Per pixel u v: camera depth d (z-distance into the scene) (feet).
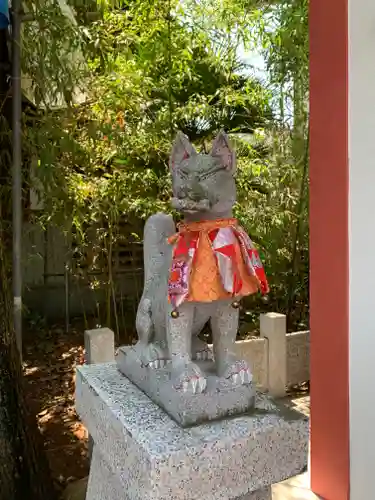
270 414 4.31
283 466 4.14
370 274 6.34
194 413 4.06
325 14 6.77
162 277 4.71
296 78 12.69
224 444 3.79
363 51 6.26
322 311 7.13
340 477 6.88
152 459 3.51
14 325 7.43
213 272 4.08
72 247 16.55
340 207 6.72
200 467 3.67
